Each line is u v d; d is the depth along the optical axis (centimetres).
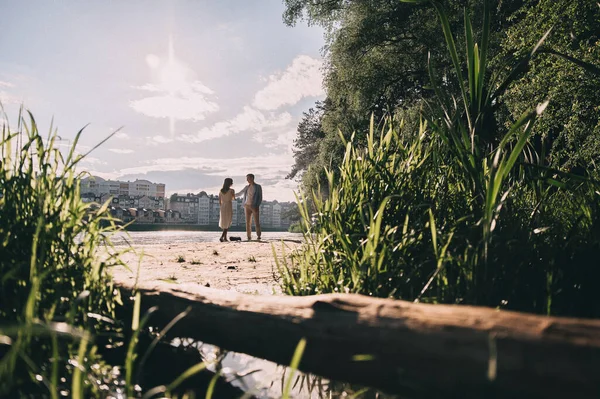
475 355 112
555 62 786
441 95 277
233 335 179
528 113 181
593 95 735
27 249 194
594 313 192
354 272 225
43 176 206
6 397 135
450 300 196
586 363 97
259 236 1509
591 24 767
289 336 158
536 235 240
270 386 171
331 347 146
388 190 268
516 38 866
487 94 272
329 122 2325
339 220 264
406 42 2177
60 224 203
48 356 163
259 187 1503
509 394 106
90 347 178
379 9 2211
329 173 286
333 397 161
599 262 203
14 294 183
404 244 227
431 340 122
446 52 1831
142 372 178
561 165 773
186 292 209
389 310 140
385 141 297
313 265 275
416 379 124
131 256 703
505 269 204
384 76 2158
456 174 284
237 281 435
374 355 134
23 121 208
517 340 108
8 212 198
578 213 281
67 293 194
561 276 201
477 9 1630
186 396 155
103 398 149
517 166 293
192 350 209
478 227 214
